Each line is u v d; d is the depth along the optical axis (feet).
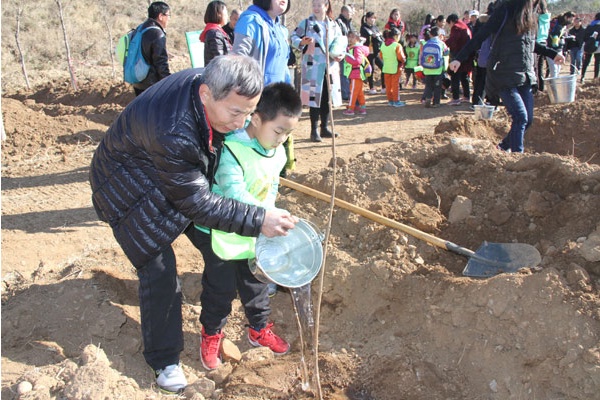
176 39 71.20
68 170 22.75
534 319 10.01
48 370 9.48
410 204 14.21
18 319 11.21
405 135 27.63
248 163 9.44
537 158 13.91
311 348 11.25
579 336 9.57
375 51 42.09
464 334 10.55
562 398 9.32
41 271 13.92
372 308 11.87
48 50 62.90
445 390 10.12
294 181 15.69
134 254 9.23
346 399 10.11
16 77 52.65
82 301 11.74
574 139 21.58
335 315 12.12
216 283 10.14
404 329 11.35
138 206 8.90
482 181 14.32
